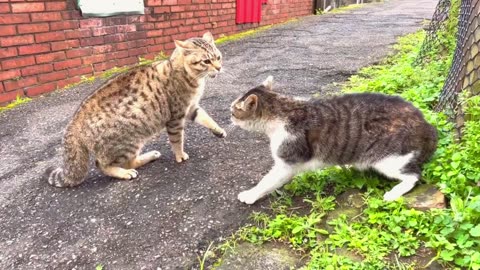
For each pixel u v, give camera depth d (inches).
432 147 27.6
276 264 23.0
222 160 35.6
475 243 21.2
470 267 20.2
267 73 62.8
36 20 55.2
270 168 33.5
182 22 81.0
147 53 74.4
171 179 32.9
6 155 40.4
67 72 61.1
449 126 31.8
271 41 86.7
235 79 61.1
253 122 30.1
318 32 95.0
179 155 35.7
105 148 32.2
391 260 21.8
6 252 26.4
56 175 33.5
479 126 27.7
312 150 28.3
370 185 28.0
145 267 24.1
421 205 24.7
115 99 31.8
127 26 69.1
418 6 156.7
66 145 32.0
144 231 27.1
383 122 27.1
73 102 54.2
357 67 60.7
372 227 24.3
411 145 26.6
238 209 28.4
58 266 24.8
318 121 28.0
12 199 32.2
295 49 77.7
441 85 42.3
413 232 23.2
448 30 55.4
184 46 34.6
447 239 22.0
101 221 28.6
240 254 24.1
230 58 73.4
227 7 93.2
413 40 73.7
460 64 36.1
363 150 27.8
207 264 24.0
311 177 30.3
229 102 51.5
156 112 33.3
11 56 53.3
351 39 83.4
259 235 25.6
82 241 26.8
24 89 55.8
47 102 54.6
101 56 65.7
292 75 60.5
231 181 31.9
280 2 115.7
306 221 25.6
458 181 25.1
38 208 30.8
